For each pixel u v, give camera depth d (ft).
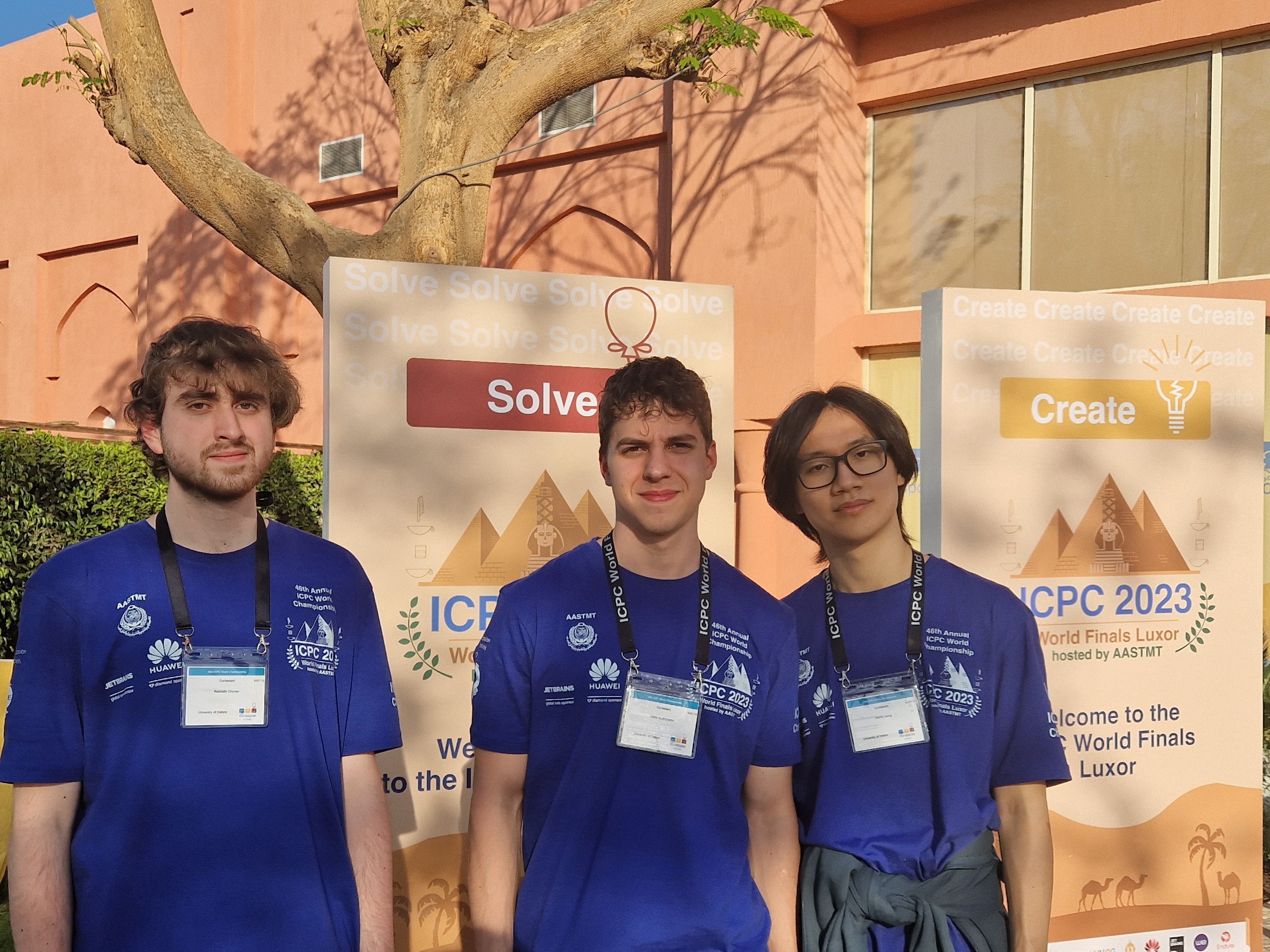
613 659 6.56
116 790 5.89
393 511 10.72
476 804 6.73
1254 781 12.48
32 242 45.65
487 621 11.05
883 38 24.71
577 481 11.41
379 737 6.73
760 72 24.75
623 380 6.77
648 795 6.39
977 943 6.90
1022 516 11.76
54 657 5.93
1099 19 21.84
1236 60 20.86
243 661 6.18
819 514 7.54
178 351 6.23
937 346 11.57
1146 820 12.06
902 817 7.11
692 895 6.30
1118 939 11.91
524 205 29.96
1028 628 7.52
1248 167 20.77
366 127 33.86
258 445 6.36
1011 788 7.47
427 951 10.75
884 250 25.27
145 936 5.80
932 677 7.33
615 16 18.60
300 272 19.15
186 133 19.34
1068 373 11.93
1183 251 21.52
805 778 7.49
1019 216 23.43
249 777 6.06
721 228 25.41
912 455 7.69
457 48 18.65
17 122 46.09
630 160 27.81
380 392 10.68
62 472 23.57
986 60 23.27
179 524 6.33
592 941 6.22
